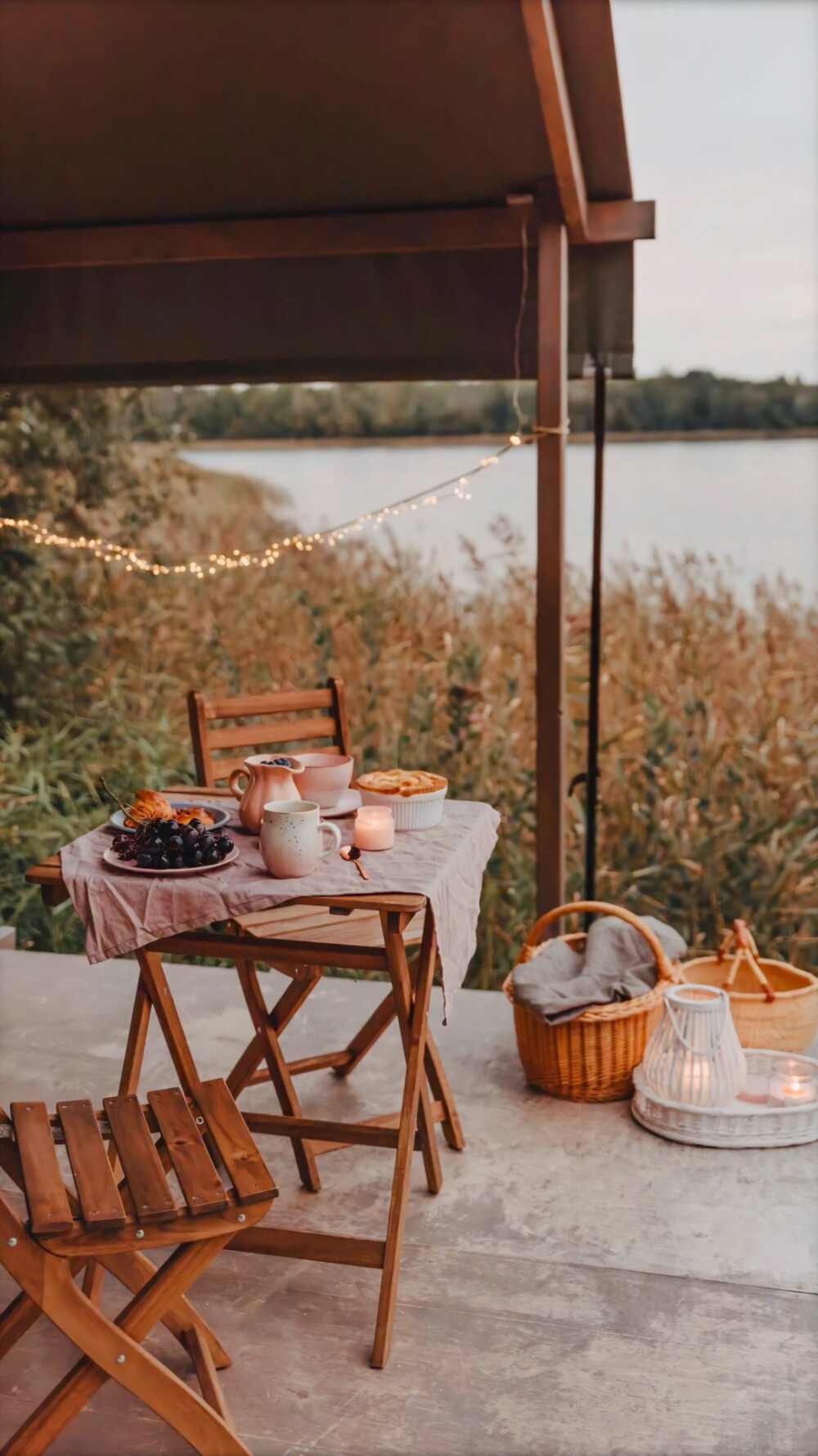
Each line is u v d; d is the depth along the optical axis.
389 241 3.58
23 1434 1.71
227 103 3.13
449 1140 2.85
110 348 3.89
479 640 5.26
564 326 3.45
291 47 2.92
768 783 4.98
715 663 5.21
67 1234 1.65
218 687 5.37
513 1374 2.08
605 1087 3.06
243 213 3.65
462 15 2.78
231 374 3.92
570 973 3.24
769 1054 3.13
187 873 2.23
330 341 3.77
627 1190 2.66
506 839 4.91
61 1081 3.16
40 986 3.84
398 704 5.21
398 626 5.34
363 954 2.30
